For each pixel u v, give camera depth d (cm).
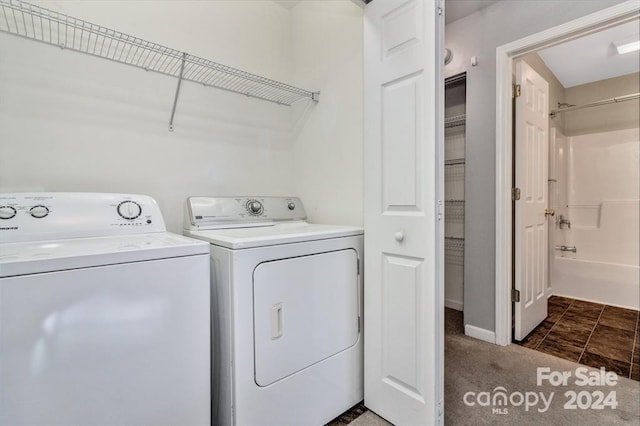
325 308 133
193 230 147
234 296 105
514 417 139
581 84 348
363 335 149
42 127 133
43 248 93
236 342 105
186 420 98
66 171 139
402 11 125
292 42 216
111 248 91
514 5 197
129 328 87
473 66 218
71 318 78
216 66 167
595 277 300
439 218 117
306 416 126
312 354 128
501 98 204
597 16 166
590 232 345
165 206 168
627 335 223
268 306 114
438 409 118
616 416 139
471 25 218
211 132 184
